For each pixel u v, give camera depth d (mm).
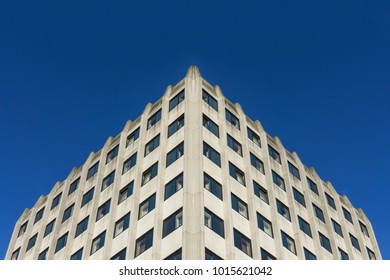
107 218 47469
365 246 61062
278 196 50375
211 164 43594
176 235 37562
